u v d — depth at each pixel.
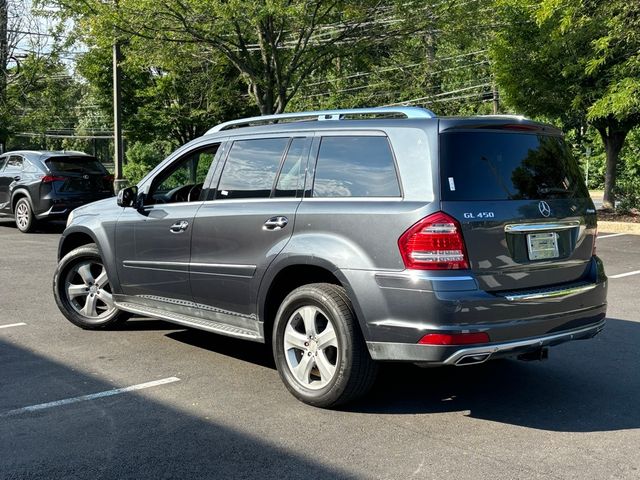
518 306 4.39
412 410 4.78
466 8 18.84
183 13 17.83
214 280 5.50
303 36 19.88
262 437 4.29
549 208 4.70
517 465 3.90
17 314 7.65
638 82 14.47
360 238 4.52
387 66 25.62
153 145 37.41
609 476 3.76
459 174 4.41
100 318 6.95
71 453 4.06
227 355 6.11
